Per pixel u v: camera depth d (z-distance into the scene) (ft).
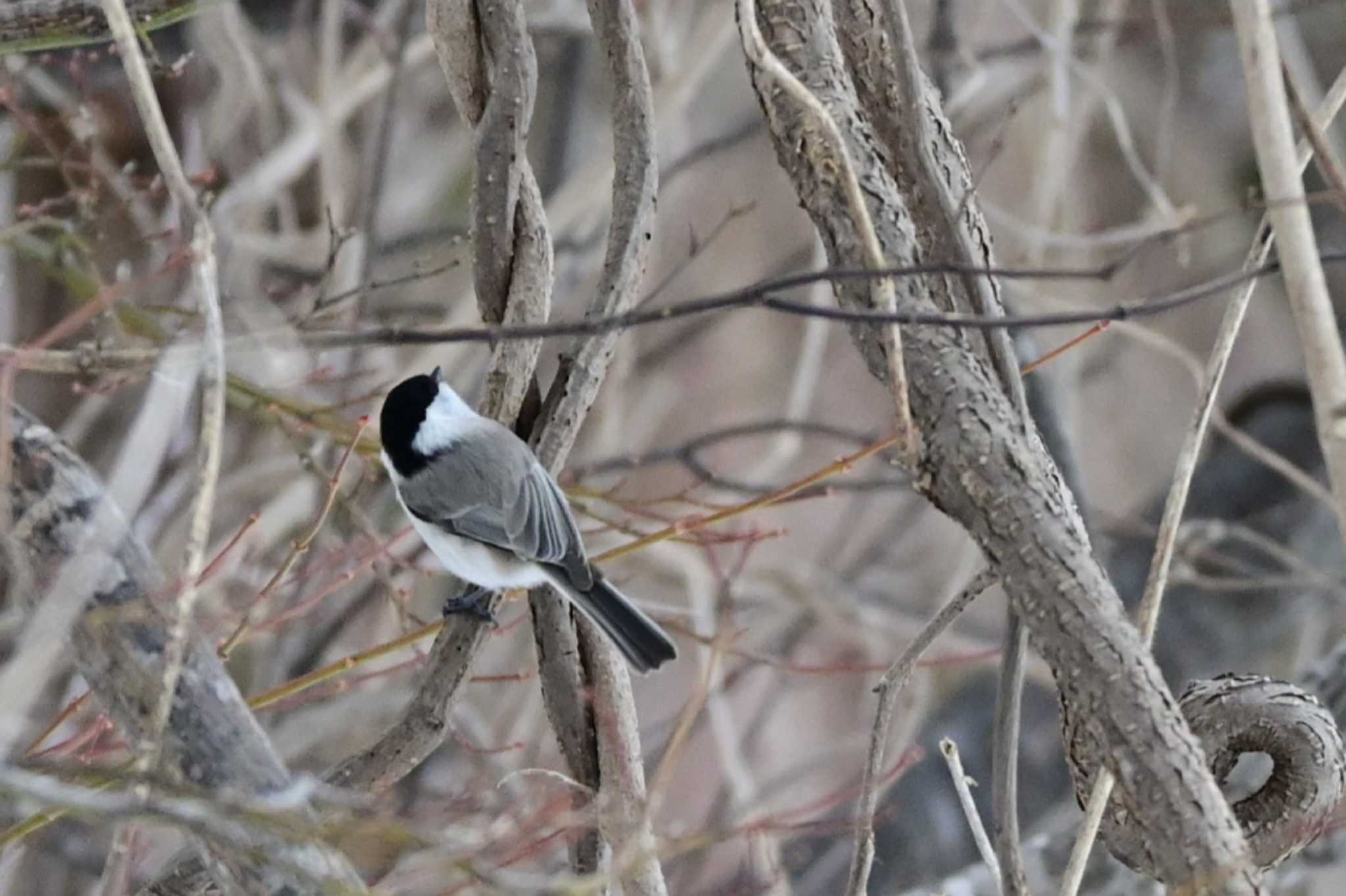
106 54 35.45
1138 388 54.60
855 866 21.61
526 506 24.14
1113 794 20.24
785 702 51.08
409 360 44.04
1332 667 34.12
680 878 36.76
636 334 53.01
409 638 25.94
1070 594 17.07
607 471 40.19
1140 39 50.06
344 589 37.81
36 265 35.63
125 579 17.70
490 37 23.45
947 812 40.57
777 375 60.08
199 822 15.35
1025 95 44.06
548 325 19.08
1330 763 21.53
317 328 32.45
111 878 17.60
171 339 25.34
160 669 17.22
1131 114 53.01
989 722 43.09
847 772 50.06
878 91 21.33
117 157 40.50
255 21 47.19
